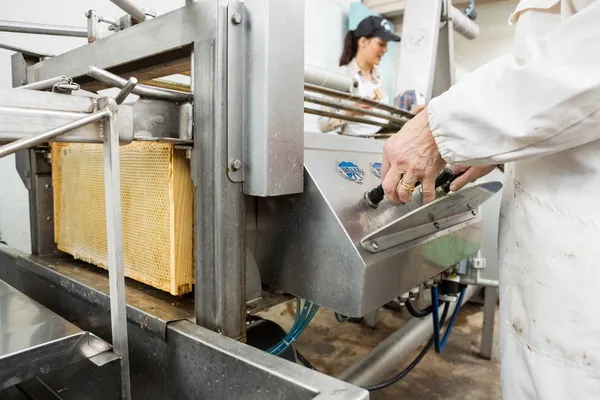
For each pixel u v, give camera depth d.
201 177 0.56
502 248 0.64
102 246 0.77
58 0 1.59
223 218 0.55
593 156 0.48
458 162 0.52
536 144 0.45
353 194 0.63
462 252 0.86
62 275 0.78
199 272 0.58
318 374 0.42
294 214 0.62
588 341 0.47
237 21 0.52
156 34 0.60
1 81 1.47
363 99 0.97
